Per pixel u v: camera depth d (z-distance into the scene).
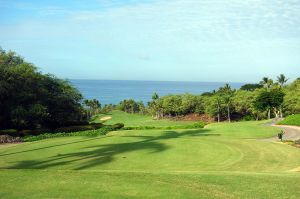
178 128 60.69
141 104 151.62
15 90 55.75
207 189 15.76
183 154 31.28
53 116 61.62
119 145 36.06
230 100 105.00
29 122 55.59
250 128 55.72
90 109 133.75
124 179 17.17
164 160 29.19
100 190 15.41
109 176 17.75
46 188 15.67
